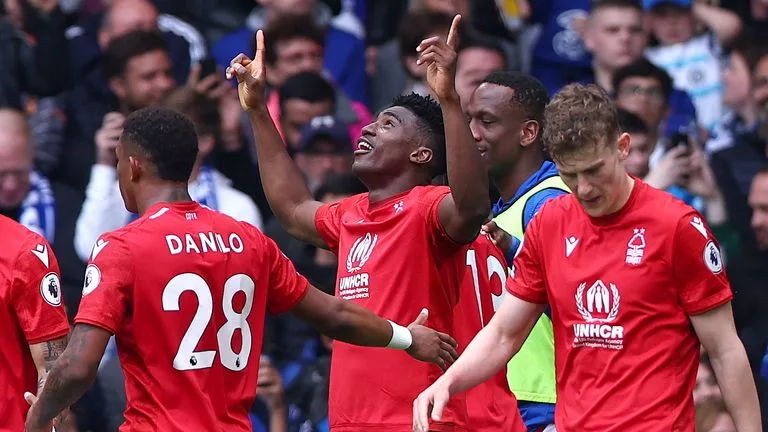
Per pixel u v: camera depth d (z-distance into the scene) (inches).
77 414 1037.2
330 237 826.2
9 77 1290.6
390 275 773.3
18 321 746.2
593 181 678.5
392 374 768.3
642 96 1269.7
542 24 1449.3
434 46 742.5
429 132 794.8
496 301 836.6
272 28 1323.8
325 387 1035.9
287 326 1079.0
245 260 716.7
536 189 855.1
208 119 1198.3
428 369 767.1
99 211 1161.4
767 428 1077.8
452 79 741.9
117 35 1301.7
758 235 1226.6
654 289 687.7
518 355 858.8
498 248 840.9
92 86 1290.6
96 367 685.3
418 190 780.0
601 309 695.1
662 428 685.3
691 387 697.6
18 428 746.8
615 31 1360.7
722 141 1369.3
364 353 773.3
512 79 871.7
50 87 1306.6
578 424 700.0
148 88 1242.6
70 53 1323.8
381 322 735.1
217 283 707.4
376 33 1469.0
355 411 775.7
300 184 854.5
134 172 722.2
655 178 1214.9
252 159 1273.4
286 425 1011.9
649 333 689.6
